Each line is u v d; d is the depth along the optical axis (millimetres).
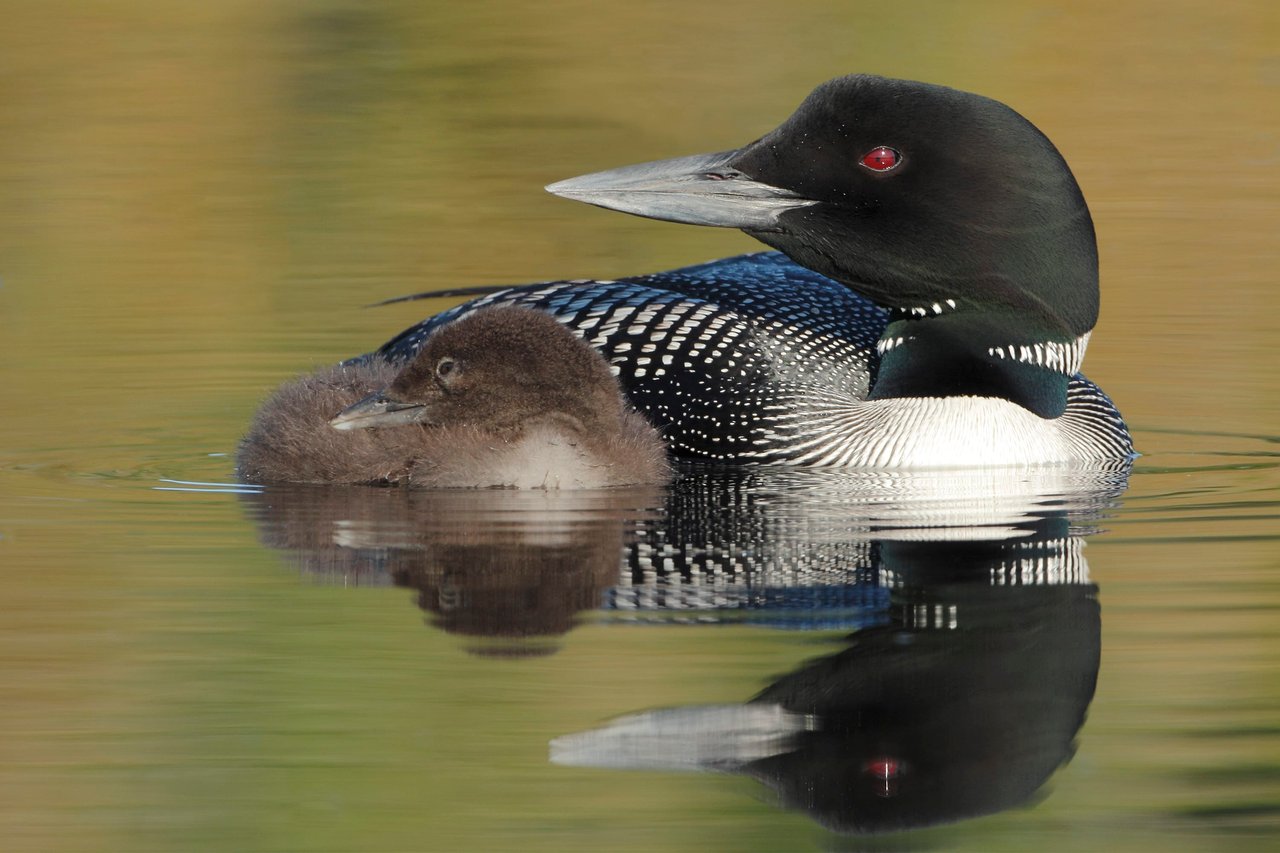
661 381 11133
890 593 8320
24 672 7441
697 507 9883
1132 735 6895
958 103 10898
